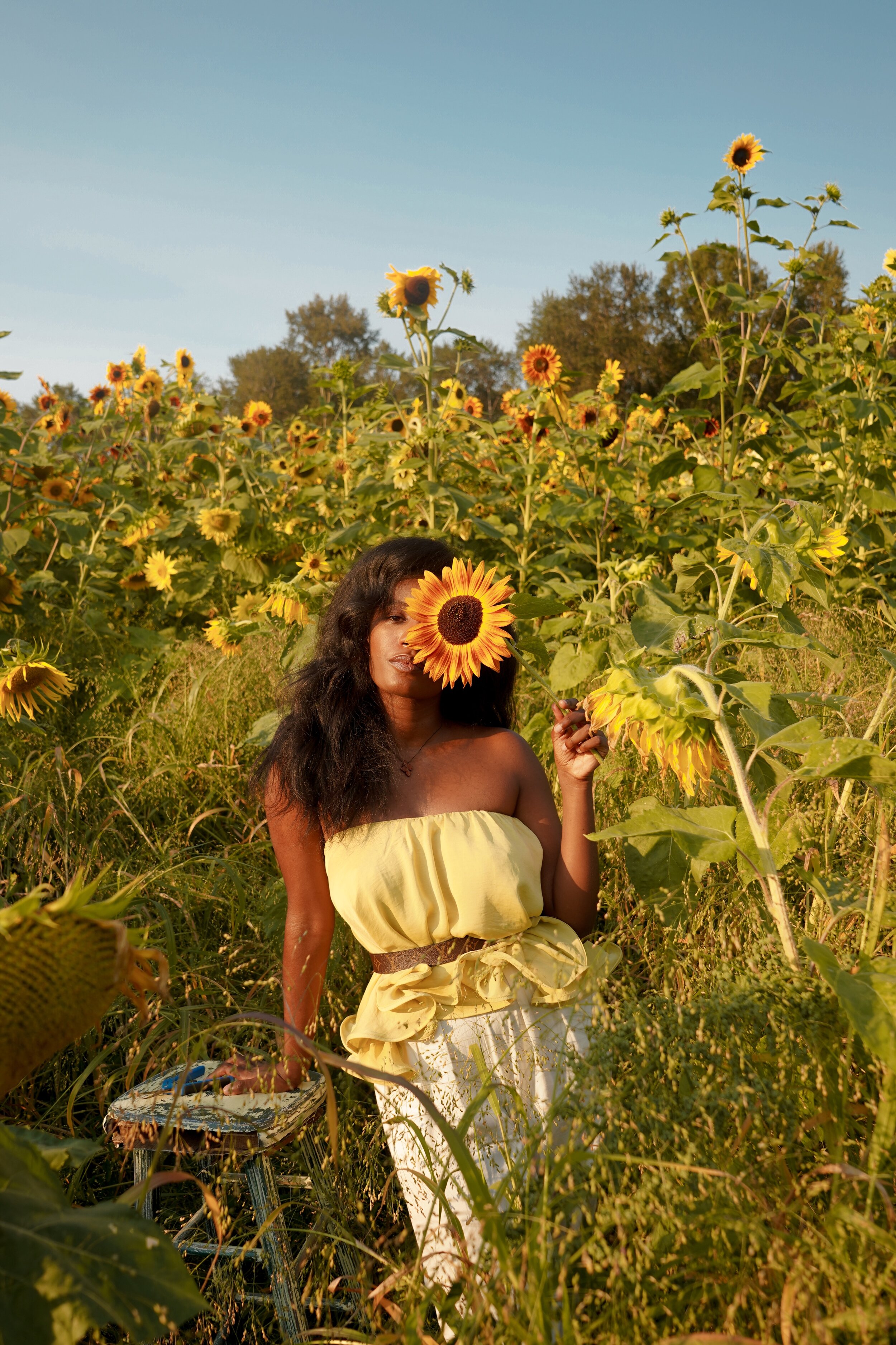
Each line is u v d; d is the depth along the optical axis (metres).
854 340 5.11
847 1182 1.33
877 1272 1.17
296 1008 2.19
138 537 6.77
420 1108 1.82
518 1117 1.68
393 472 5.06
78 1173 2.04
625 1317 1.19
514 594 2.36
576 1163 1.35
